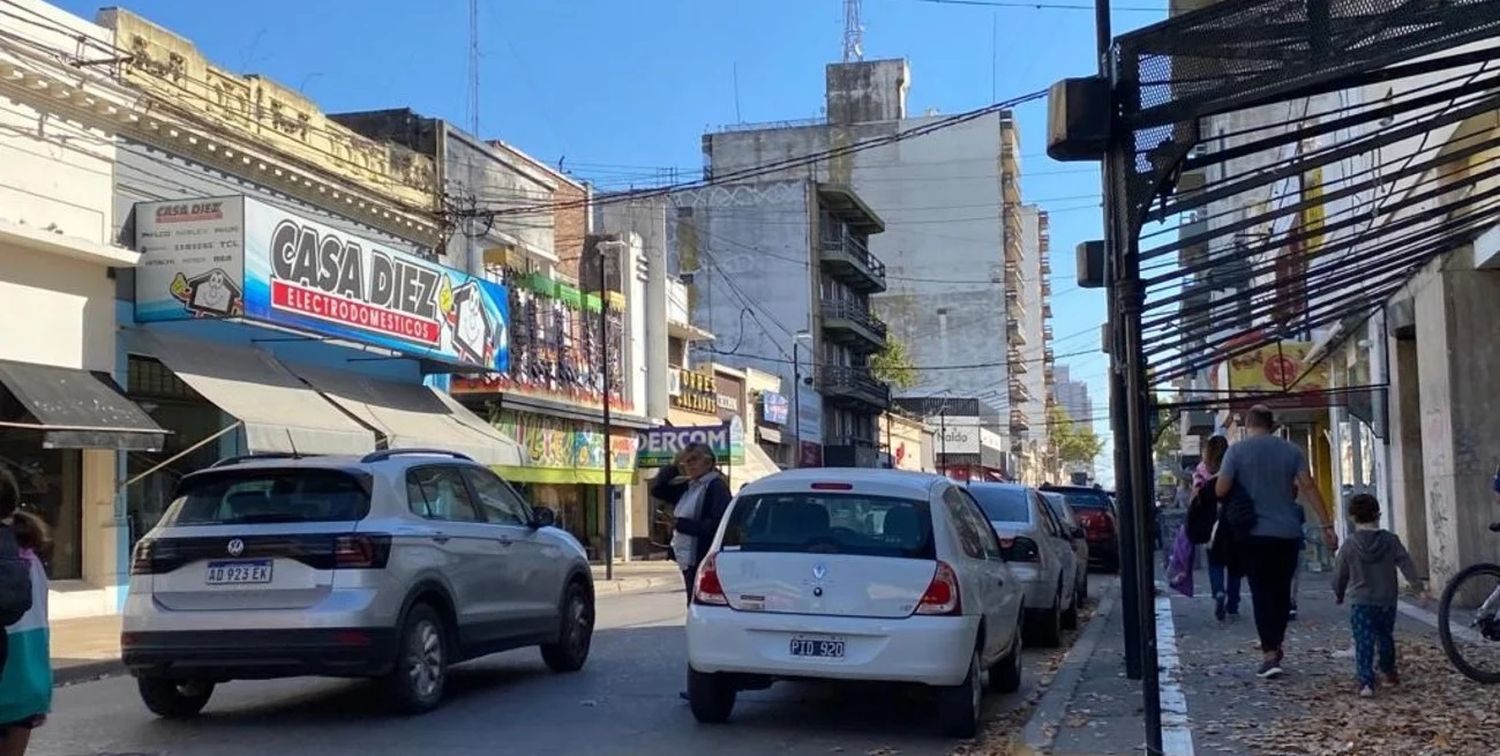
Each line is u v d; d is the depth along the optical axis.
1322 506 9.43
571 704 9.74
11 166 17.61
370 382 25.25
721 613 8.33
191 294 19.58
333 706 9.71
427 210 27.91
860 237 74.44
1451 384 13.66
